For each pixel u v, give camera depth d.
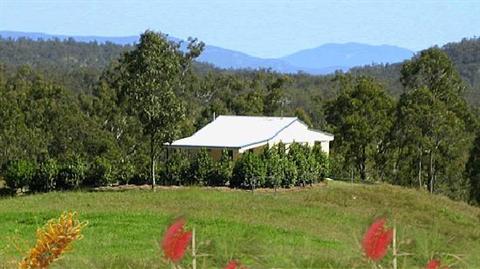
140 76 46.03
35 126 76.62
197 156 51.38
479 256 6.27
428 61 79.38
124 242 22.81
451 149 76.06
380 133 79.62
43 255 6.21
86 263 10.14
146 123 46.00
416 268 5.70
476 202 72.38
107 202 35.59
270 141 58.59
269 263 6.23
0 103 73.69
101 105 79.56
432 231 6.16
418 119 75.19
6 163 65.38
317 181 55.69
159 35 47.00
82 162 51.66
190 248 5.53
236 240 5.90
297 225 29.00
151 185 49.81
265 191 47.69
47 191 50.56
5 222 27.88
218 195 40.22
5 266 15.87
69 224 6.35
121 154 70.62
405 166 79.19
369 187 49.16
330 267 7.71
